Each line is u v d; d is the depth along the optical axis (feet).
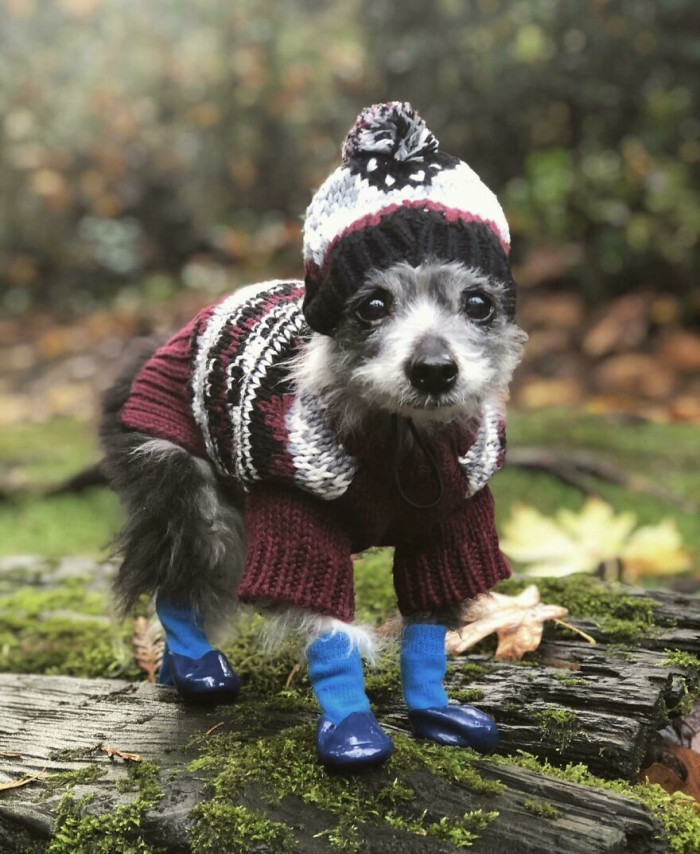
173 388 7.17
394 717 7.07
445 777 6.02
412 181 5.60
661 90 20.20
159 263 26.99
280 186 26.25
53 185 26.08
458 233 5.52
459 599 6.51
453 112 22.02
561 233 20.40
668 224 19.52
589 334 19.07
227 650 8.39
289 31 25.45
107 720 7.15
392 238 5.49
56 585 10.64
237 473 6.39
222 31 25.73
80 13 27.37
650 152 19.97
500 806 5.82
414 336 5.39
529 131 21.62
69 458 16.26
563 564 9.67
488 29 21.36
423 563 6.48
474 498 6.55
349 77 24.40
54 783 6.42
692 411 16.53
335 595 6.07
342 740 5.97
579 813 5.83
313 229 5.79
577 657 7.76
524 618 8.02
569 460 13.53
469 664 7.66
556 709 6.94
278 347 6.25
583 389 17.97
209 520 7.06
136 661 8.88
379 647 7.00
